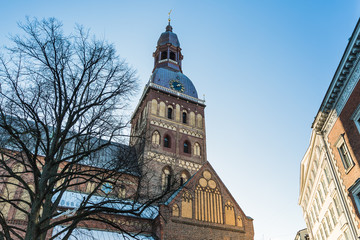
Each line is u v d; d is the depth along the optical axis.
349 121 22.84
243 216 38.25
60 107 14.26
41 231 11.57
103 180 14.65
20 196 32.38
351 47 21.34
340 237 28.34
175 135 50.66
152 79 56.59
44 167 13.60
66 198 33.16
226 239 35.25
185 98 56.09
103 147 14.93
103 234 29.97
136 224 32.94
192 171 48.06
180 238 32.62
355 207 22.61
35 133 13.34
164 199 39.19
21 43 13.92
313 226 42.31
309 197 41.44
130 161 15.59
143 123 51.59
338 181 25.17
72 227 13.47
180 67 66.25
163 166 45.66
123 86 16.11
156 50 70.12
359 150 21.66
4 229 11.55
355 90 21.81
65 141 14.77
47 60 14.13
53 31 14.84
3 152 12.86
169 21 77.00
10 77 13.59
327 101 25.30
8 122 13.36
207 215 36.06
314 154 33.38
